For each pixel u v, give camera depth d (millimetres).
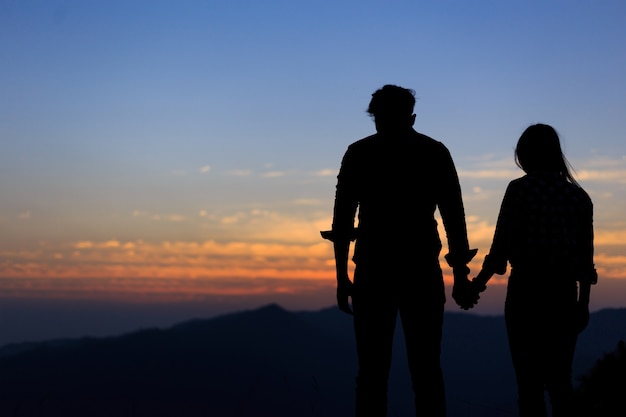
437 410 4664
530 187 4773
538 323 4711
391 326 4773
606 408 6027
